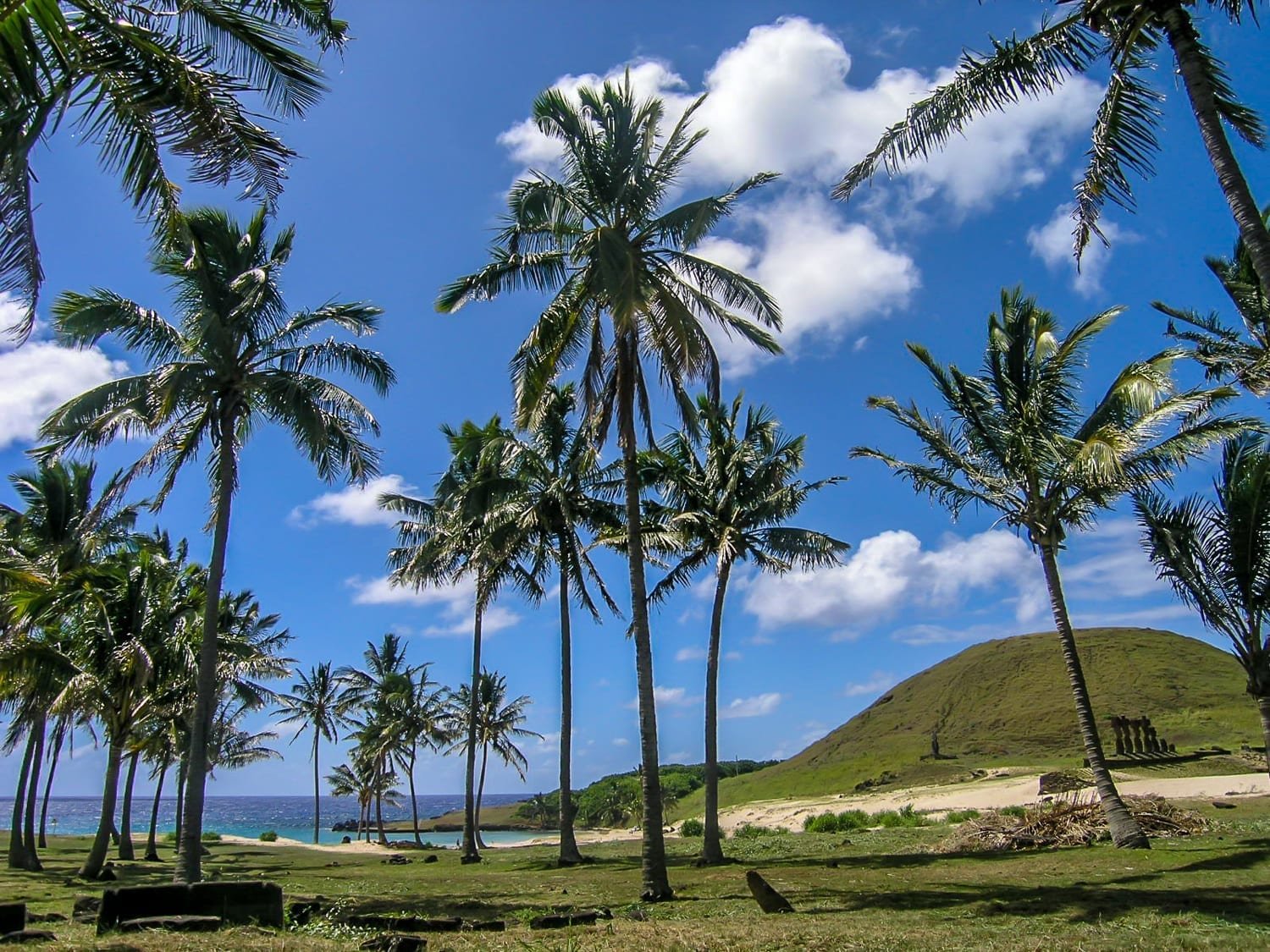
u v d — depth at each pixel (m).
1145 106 10.88
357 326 19.52
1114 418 18.72
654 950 9.23
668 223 16.91
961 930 10.38
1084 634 91.50
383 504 33.41
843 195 11.73
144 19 8.51
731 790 83.00
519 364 17.36
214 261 18.52
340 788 65.88
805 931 10.44
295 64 8.88
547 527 27.44
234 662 34.69
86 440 17.92
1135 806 21.91
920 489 21.34
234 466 18.73
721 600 24.38
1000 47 10.98
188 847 16.69
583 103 17.02
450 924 11.34
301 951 8.66
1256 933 9.41
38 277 7.96
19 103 7.43
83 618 26.34
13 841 30.09
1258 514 17.25
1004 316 20.50
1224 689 70.62
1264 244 8.77
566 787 27.38
